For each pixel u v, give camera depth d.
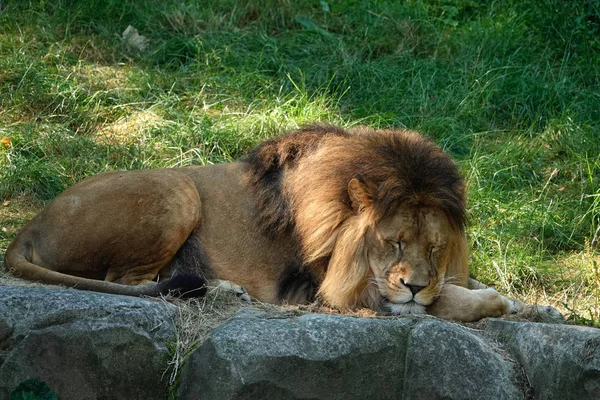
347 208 9.67
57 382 8.74
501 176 14.57
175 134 14.95
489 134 15.91
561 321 9.91
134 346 8.80
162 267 10.28
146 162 14.30
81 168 14.16
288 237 10.11
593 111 16.25
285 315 9.15
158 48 17.52
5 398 8.67
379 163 9.57
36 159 14.30
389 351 8.73
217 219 10.38
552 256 12.82
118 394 8.80
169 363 8.83
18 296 8.87
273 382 8.44
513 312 9.81
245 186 10.45
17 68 16.33
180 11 18.52
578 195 14.15
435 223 9.43
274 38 17.94
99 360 8.76
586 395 8.38
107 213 9.95
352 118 15.81
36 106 15.72
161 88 16.47
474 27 18.56
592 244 13.05
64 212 10.03
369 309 9.66
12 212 13.14
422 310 9.51
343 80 16.84
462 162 14.56
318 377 8.53
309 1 19.31
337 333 8.68
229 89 16.52
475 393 8.64
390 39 18.28
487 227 13.19
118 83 16.55
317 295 9.87
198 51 17.17
